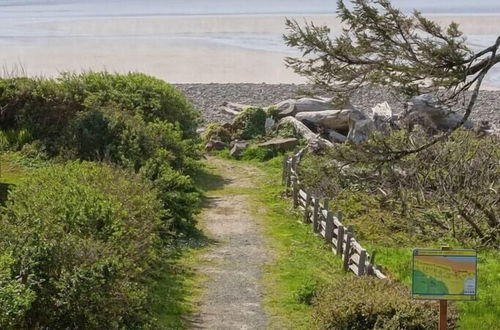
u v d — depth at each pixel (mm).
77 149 22766
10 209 13766
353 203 21703
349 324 12203
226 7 119250
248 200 23094
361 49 13812
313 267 17281
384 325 11883
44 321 10969
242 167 27359
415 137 22000
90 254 11633
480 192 19734
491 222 19734
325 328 12383
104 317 11375
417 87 13344
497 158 20578
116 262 11469
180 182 20234
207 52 60000
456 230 19859
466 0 131125
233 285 15891
